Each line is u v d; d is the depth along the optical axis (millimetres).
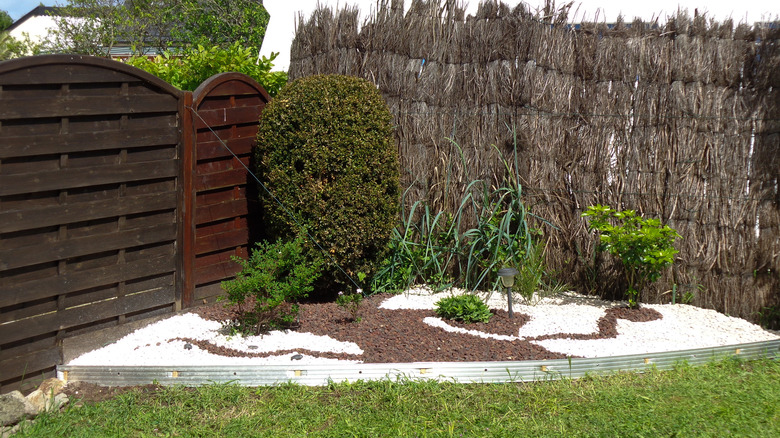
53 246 4672
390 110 7098
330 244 6164
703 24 6512
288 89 6281
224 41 19641
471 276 7004
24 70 4359
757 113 6398
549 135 6816
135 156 5273
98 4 21031
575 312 6219
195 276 5977
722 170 6473
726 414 4078
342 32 7250
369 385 4609
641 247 6137
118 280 5211
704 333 5781
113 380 4668
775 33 6316
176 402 4363
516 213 6863
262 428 4020
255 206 6617
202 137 5902
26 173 4449
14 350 4523
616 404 4273
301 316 5875
